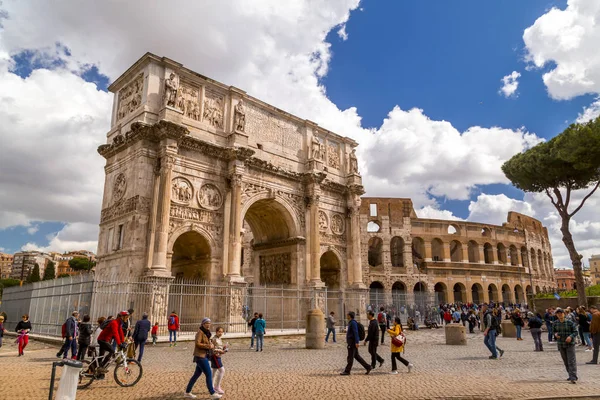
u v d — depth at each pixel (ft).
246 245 234.58
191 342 94.27
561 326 49.49
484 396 40.98
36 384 46.98
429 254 247.09
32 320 119.55
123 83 127.95
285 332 116.57
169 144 110.22
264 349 87.20
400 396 41.06
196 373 40.73
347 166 169.78
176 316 90.63
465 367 60.03
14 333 119.65
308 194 148.87
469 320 133.28
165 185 107.96
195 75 123.75
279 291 146.72
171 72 118.11
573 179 146.82
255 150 137.49
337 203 163.73
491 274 263.29
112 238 114.01
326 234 156.35
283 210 143.33
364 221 233.96
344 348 89.30
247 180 131.44
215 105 129.70
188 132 114.83
